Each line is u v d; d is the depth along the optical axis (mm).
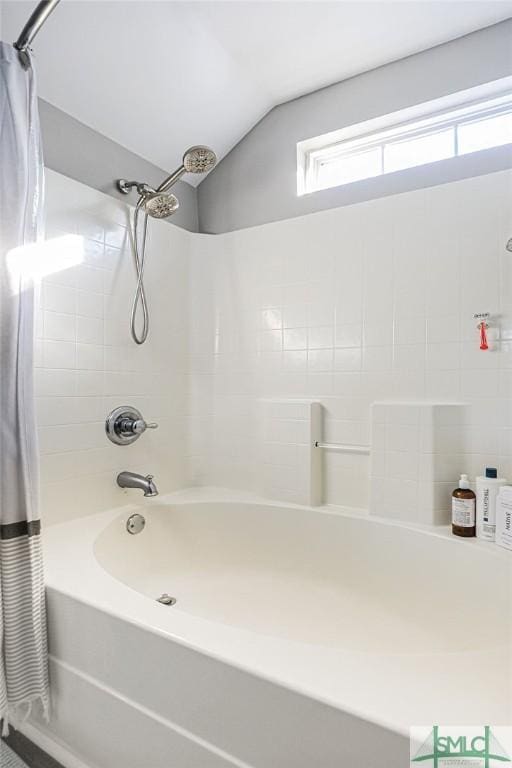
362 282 1771
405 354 1668
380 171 1937
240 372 2078
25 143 1189
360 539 1637
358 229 1787
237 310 2096
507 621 1233
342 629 1434
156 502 1856
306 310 1903
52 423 1543
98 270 1719
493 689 720
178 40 1599
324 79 1880
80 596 1035
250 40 1650
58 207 1578
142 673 911
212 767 803
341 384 1807
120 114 1763
